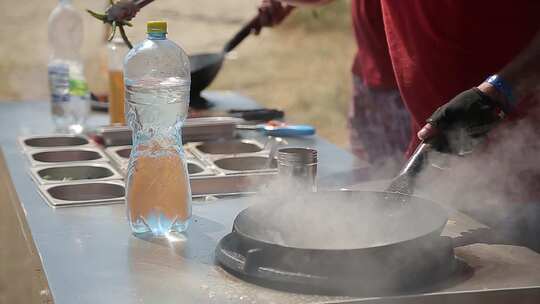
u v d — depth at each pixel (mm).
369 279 1881
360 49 4152
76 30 4031
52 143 3457
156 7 10242
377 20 3980
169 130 2285
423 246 1953
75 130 3682
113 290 1937
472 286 1929
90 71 7340
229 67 9719
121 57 3648
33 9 10992
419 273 1917
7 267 2963
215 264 2088
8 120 3902
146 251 2191
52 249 2209
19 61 9070
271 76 9430
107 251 2191
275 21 4180
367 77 4133
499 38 2758
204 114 3799
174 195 2301
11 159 3176
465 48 2805
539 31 2482
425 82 2941
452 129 2316
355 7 4121
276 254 1953
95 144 3414
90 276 2021
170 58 2324
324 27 11133
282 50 10367
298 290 1903
